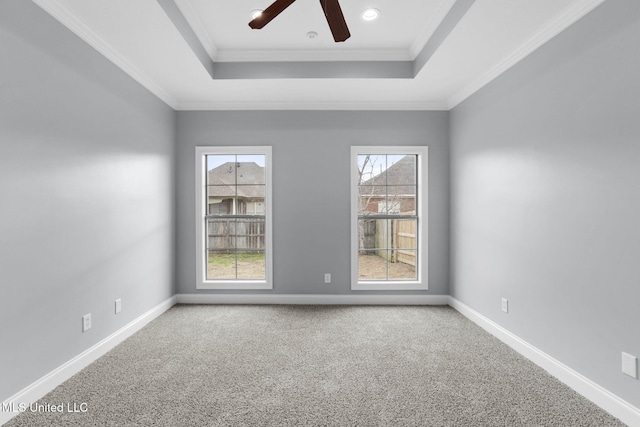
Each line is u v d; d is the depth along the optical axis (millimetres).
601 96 1750
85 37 2166
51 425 1608
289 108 3658
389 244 4047
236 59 3020
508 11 1974
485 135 2918
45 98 1867
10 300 1671
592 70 1802
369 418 1665
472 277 3168
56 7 1897
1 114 1609
